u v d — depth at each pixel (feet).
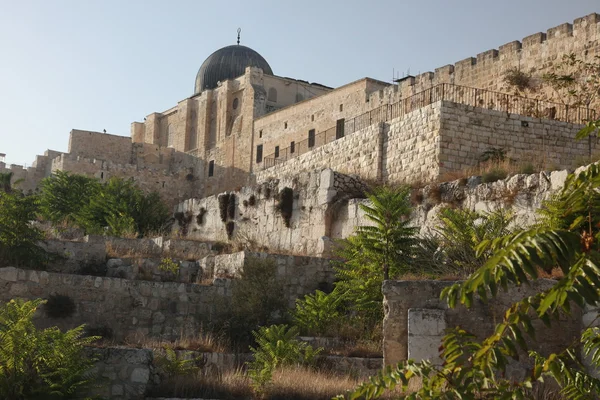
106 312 85.51
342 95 200.64
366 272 86.84
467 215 85.51
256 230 141.18
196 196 251.80
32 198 93.40
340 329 82.33
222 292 90.48
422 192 110.83
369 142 144.77
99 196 163.84
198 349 75.82
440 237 90.43
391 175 138.41
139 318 86.53
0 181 166.30
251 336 85.05
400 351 63.72
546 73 148.97
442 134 128.57
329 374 69.15
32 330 59.11
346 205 123.34
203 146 257.14
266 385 62.34
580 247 26.17
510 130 131.03
